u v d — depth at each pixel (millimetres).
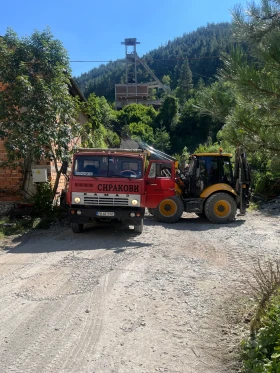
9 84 10875
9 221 10906
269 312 4074
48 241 9102
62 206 11633
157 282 6012
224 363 3709
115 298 5316
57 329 4359
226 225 11734
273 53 3152
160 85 85688
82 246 8562
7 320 4590
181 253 7883
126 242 9008
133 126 58781
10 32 11164
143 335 4246
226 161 12672
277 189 17062
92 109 16172
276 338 3686
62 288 5707
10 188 12242
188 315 4797
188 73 79438
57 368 3557
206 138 54969
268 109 3436
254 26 3375
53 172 12797
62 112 11289
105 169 9633
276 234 10078
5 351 3859
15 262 7180
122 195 9422
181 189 12594
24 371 3498
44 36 11344
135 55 75562
